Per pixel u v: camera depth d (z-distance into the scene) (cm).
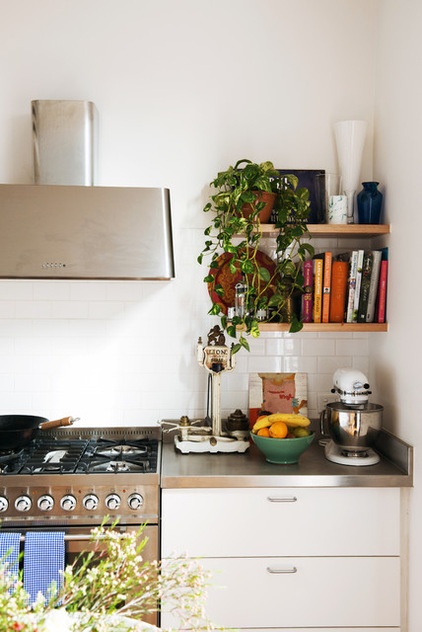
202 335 337
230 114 335
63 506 270
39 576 264
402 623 280
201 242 336
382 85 325
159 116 334
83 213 290
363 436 289
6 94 328
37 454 304
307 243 338
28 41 329
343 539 278
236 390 340
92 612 120
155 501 274
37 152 309
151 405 337
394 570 280
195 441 309
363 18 337
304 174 333
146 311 336
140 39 332
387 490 279
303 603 278
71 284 334
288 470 282
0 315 332
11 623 104
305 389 339
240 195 299
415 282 278
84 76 331
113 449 313
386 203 317
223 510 276
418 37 277
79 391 335
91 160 312
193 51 334
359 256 314
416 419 275
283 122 337
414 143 280
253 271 310
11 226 289
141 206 292
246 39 335
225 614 276
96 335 335
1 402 334
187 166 335
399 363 296
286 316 316
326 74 337
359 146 324
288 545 277
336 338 341
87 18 330
